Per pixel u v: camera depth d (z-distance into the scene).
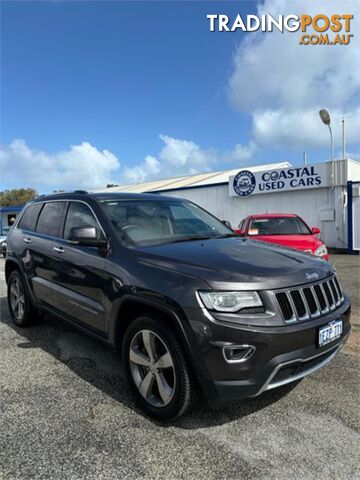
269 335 2.65
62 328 5.38
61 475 2.42
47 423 2.99
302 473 2.42
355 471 2.43
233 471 2.44
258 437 2.79
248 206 19.06
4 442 2.75
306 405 3.23
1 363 4.16
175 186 27.48
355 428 2.89
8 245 5.66
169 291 2.85
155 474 2.42
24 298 5.27
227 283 2.73
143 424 2.98
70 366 4.07
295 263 3.18
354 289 7.75
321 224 16.47
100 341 3.73
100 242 3.67
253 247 3.63
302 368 2.89
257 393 2.68
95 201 4.20
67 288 4.15
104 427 2.94
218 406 2.77
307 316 2.88
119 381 3.71
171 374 3.00
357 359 4.16
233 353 2.64
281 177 17.41
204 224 4.48
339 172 15.66
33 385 3.63
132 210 4.18
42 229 4.96
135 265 3.25
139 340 3.23
